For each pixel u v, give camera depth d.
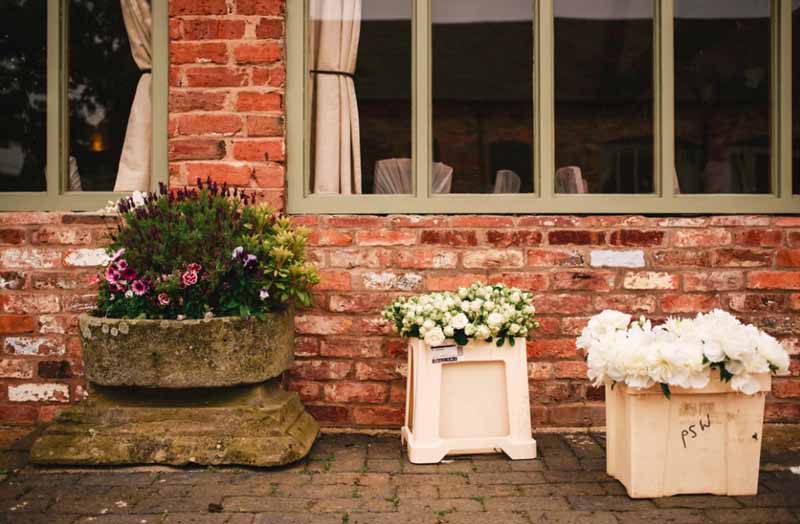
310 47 3.56
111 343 2.75
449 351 2.86
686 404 2.47
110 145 3.59
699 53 3.57
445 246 3.38
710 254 3.39
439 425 2.91
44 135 3.57
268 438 2.77
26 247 3.38
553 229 3.38
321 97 3.57
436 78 3.53
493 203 3.44
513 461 2.88
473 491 2.54
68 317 3.37
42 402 3.37
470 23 3.55
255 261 2.77
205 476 2.67
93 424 2.81
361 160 3.57
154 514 2.33
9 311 3.37
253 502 2.42
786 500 2.45
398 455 2.96
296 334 3.36
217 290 2.84
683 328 2.58
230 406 2.83
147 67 3.57
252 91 3.34
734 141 3.58
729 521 2.27
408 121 3.55
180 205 2.95
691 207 3.45
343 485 2.60
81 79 3.58
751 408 2.49
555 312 3.37
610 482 2.63
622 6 3.55
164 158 3.46
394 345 3.36
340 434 3.30
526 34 3.54
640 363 2.40
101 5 3.58
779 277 3.38
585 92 3.54
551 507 2.39
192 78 3.33
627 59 3.55
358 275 3.38
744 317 3.38
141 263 2.84
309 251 3.38
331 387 3.37
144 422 2.80
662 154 3.48
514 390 2.91
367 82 3.57
